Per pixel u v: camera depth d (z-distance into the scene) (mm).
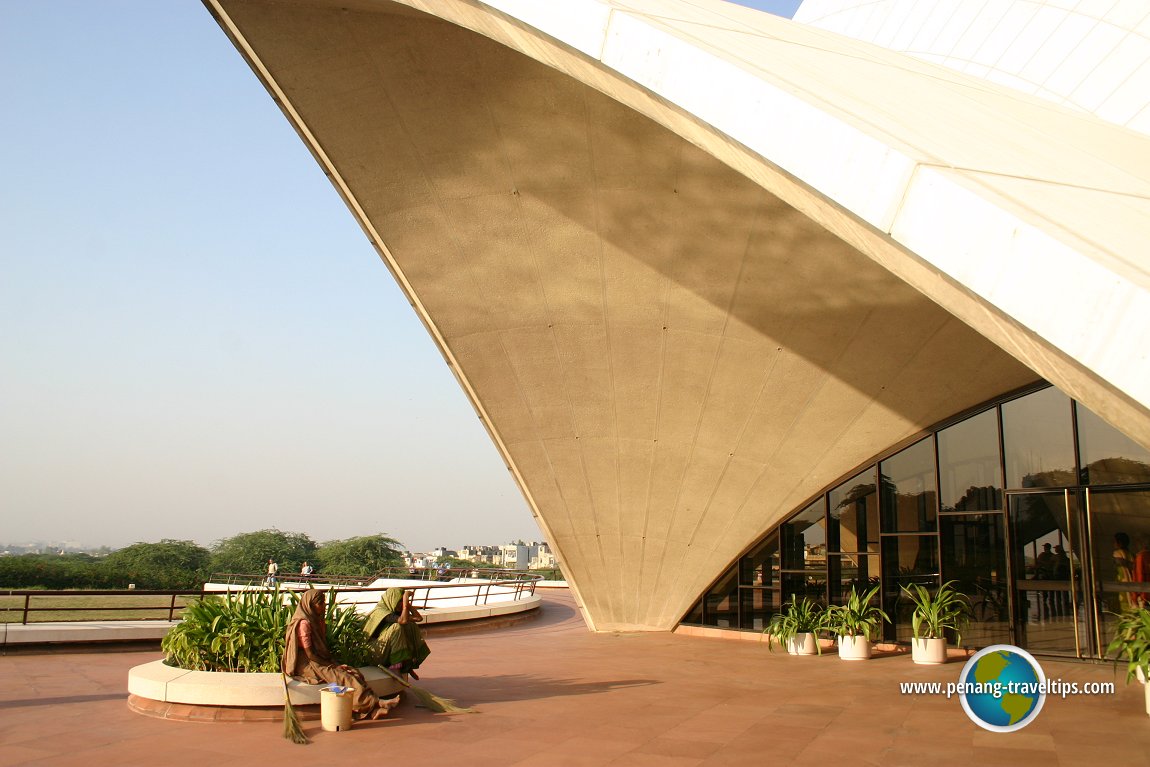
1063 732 8664
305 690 9094
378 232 13836
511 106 11883
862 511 16766
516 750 7824
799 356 14867
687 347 15188
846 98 6316
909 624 15867
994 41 15570
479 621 20797
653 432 16734
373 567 65500
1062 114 11172
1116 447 13828
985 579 14977
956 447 15609
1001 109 9234
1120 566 13555
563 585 42906
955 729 8844
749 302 14102
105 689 10820
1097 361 4125
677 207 12812
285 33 11344
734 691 11242
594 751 7805
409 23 11008
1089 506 13969
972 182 4941
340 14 11008
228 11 11133
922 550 15867
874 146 5281
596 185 12789
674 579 18859
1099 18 13984
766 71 6293
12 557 49750
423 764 7293
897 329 13922
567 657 14789
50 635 14250
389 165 12875
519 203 13258
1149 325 3922
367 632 10398
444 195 13250
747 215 12648
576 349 15531
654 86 6539
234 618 9781
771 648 15852
